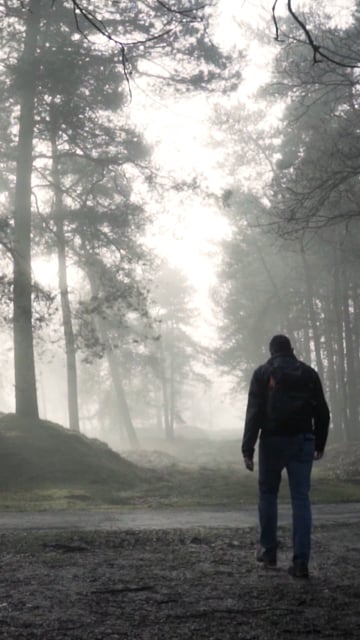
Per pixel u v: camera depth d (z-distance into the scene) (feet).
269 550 21.99
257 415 21.35
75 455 65.21
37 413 72.13
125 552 24.85
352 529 32.37
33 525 35.12
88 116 75.82
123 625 15.53
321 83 71.61
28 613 16.48
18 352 72.33
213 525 34.71
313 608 17.12
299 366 21.34
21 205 75.25
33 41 72.28
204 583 19.75
